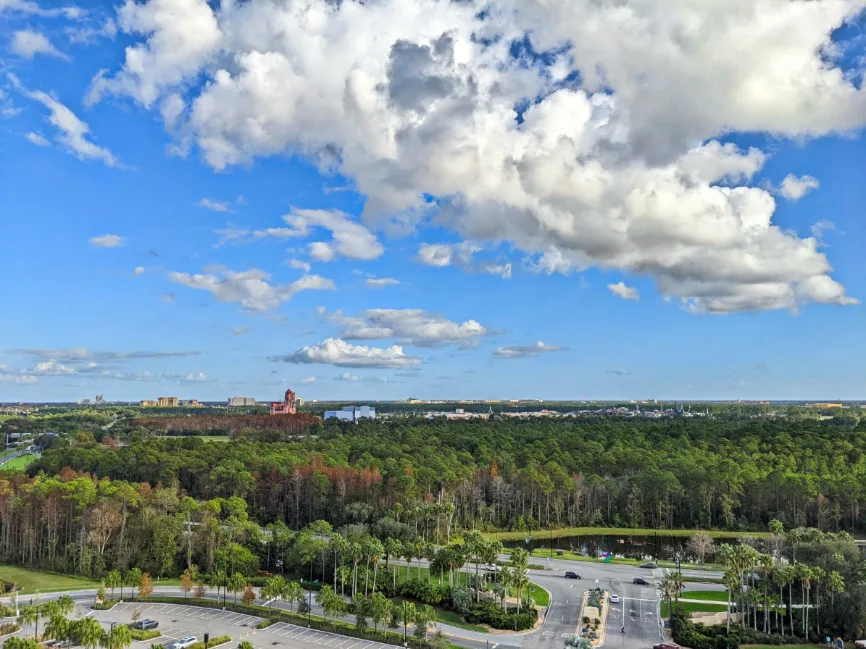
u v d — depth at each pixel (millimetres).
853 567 176750
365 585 197000
